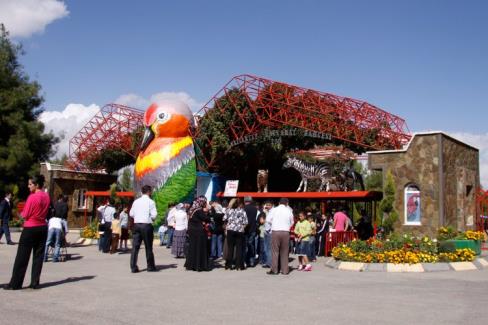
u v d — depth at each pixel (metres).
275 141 32.06
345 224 18.39
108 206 18.64
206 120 31.98
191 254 13.04
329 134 27.94
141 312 7.39
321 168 37.56
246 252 14.46
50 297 8.52
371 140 27.25
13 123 38.38
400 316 7.26
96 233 22.50
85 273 11.97
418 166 20.11
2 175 37.56
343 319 7.03
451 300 8.62
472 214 22.45
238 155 33.75
